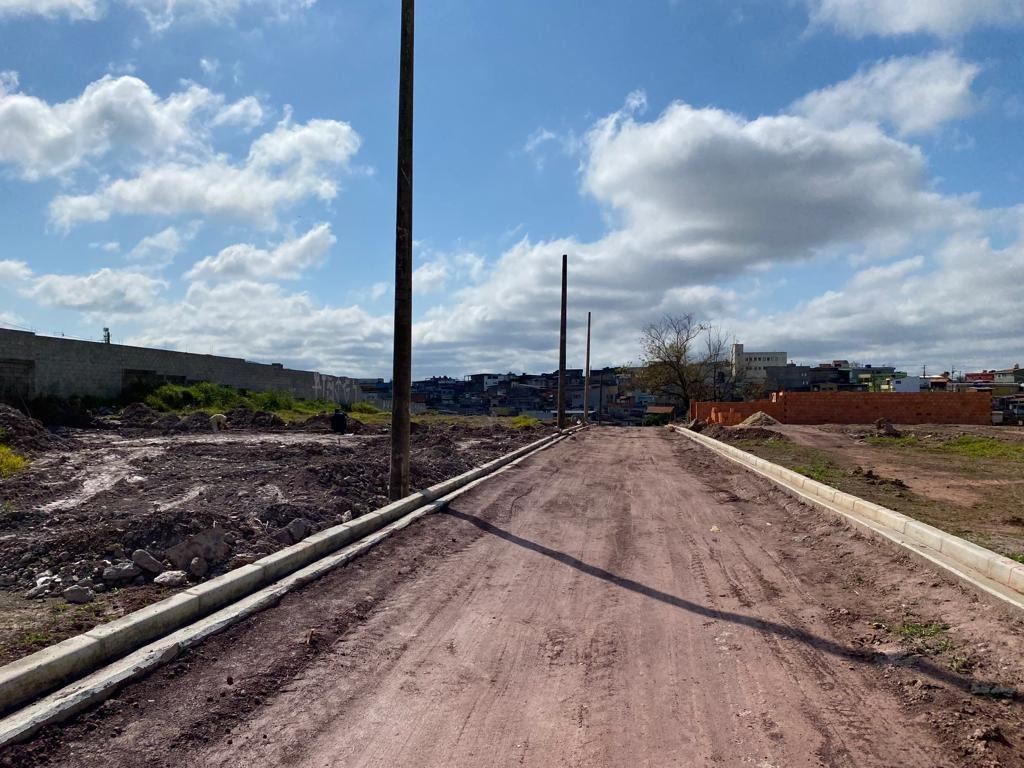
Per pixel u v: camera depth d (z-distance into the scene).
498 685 4.54
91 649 4.38
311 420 30.17
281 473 11.93
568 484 14.53
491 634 5.48
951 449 20.78
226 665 4.63
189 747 3.62
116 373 30.84
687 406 61.47
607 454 22.62
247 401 36.59
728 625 5.68
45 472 12.12
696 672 4.75
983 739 3.69
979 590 5.75
